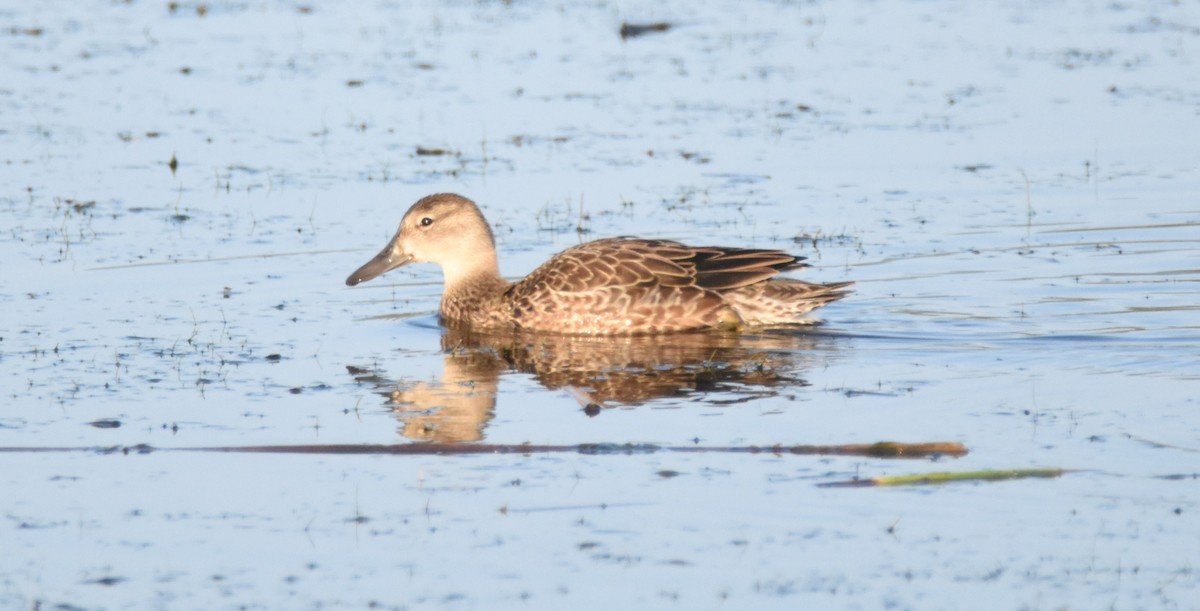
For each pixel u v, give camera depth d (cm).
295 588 909
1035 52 2905
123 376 1348
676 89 2662
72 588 911
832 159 2225
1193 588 888
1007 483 1047
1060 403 1230
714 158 2233
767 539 967
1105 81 2653
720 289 1555
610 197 2047
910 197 2042
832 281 1691
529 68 2830
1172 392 1255
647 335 1547
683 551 952
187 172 2162
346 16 3341
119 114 2484
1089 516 987
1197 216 1927
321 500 1045
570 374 1377
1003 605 872
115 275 1716
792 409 1234
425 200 1652
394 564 941
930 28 3164
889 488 1045
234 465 1116
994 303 1596
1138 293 1616
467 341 1523
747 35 3119
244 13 3372
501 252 1825
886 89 2639
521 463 1114
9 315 1555
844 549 951
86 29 3178
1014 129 2369
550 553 952
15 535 987
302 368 1395
